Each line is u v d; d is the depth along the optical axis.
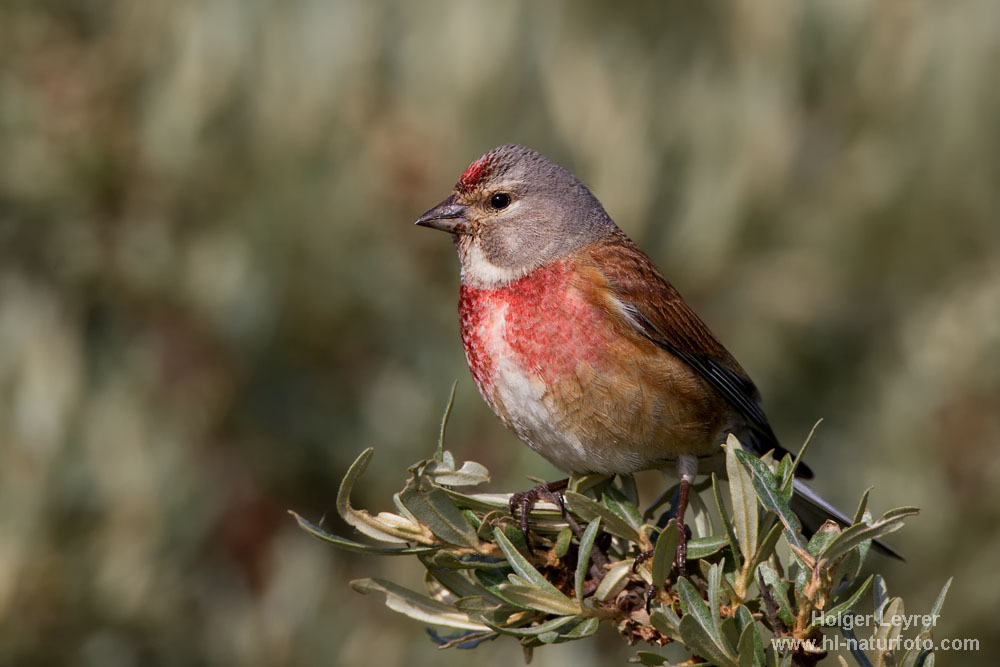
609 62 11.21
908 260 11.36
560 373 7.41
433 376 10.45
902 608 5.25
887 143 11.41
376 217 10.30
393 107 10.45
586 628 5.64
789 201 11.22
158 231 10.45
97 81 10.33
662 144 11.07
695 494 6.75
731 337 10.95
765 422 8.24
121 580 9.36
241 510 10.61
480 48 10.38
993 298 10.66
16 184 10.20
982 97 11.30
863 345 11.38
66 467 9.37
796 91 11.41
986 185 11.30
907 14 11.50
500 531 5.70
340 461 10.61
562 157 10.68
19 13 10.34
